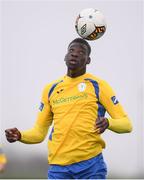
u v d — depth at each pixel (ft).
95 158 65.41
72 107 65.98
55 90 67.82
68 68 67.97
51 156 66.49
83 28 70.49
